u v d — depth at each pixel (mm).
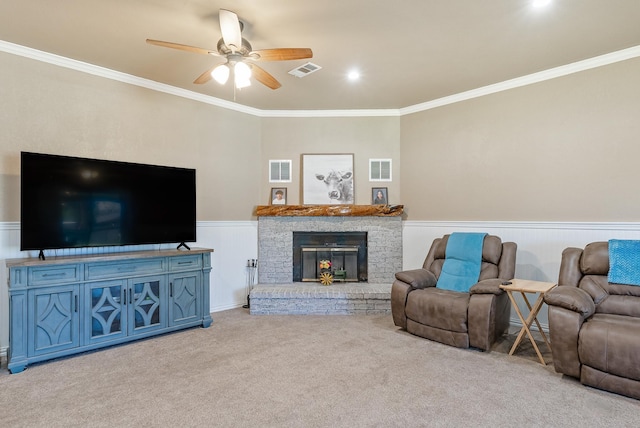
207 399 2307
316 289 4512
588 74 3543
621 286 2822
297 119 5086
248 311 4543
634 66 3297
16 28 2910
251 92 4379
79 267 3055
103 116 3711
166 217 3844
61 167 3176
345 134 5082
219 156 4652
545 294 2684
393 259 4957
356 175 5070
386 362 2896
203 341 3412
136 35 3037
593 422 2039
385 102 4789
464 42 3160
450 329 3252
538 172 3875
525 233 3980
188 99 4363
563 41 3143
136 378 2615
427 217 4820
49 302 2896
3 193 3137
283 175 5082
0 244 3113
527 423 2031
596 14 2715
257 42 3148
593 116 3520
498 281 3289
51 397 2340
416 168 4918
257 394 2369
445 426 2006
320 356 3023
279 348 3217
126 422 2049
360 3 2576
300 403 2252
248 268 4922
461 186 4488
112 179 3479
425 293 3525
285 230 4969
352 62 3564
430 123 4773
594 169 3518
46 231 3082
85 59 3479
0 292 3102
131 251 3754
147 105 4027
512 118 4059
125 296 3312
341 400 2289
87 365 2852
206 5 2594
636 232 3297
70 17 2750
